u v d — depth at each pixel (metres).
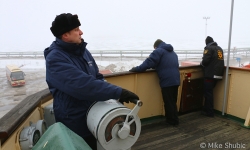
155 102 3.98
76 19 1.61
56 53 1.58
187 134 3.38
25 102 2.01
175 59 3.57
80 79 1.48
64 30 1.57
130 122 1.55
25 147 1.58
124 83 3.53
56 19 1.58
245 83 3.75
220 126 3.67
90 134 1.76
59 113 1.69
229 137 3.28
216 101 4.29
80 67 1.69
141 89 3.76
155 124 3.78
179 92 4.17
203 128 3.59
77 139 1.41
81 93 1.49
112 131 1.50
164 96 3.62
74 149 1.23
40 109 2.21
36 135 1.65
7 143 1.42
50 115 2.14
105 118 1.46
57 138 1.26
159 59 3.48
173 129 3.56
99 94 1.50
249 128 3.57
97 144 1.70
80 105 1.68
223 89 4.13
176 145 3.03
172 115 3.66
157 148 2.95
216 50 3.88
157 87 3.95
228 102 4.06
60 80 1.51
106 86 1.51
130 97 1.59
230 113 4.04
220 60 3.88
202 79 4.31
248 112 3.61
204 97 4.31
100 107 1.59
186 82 4.07
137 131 1.62
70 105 1.65
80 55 1.72
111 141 1.51
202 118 4.02
